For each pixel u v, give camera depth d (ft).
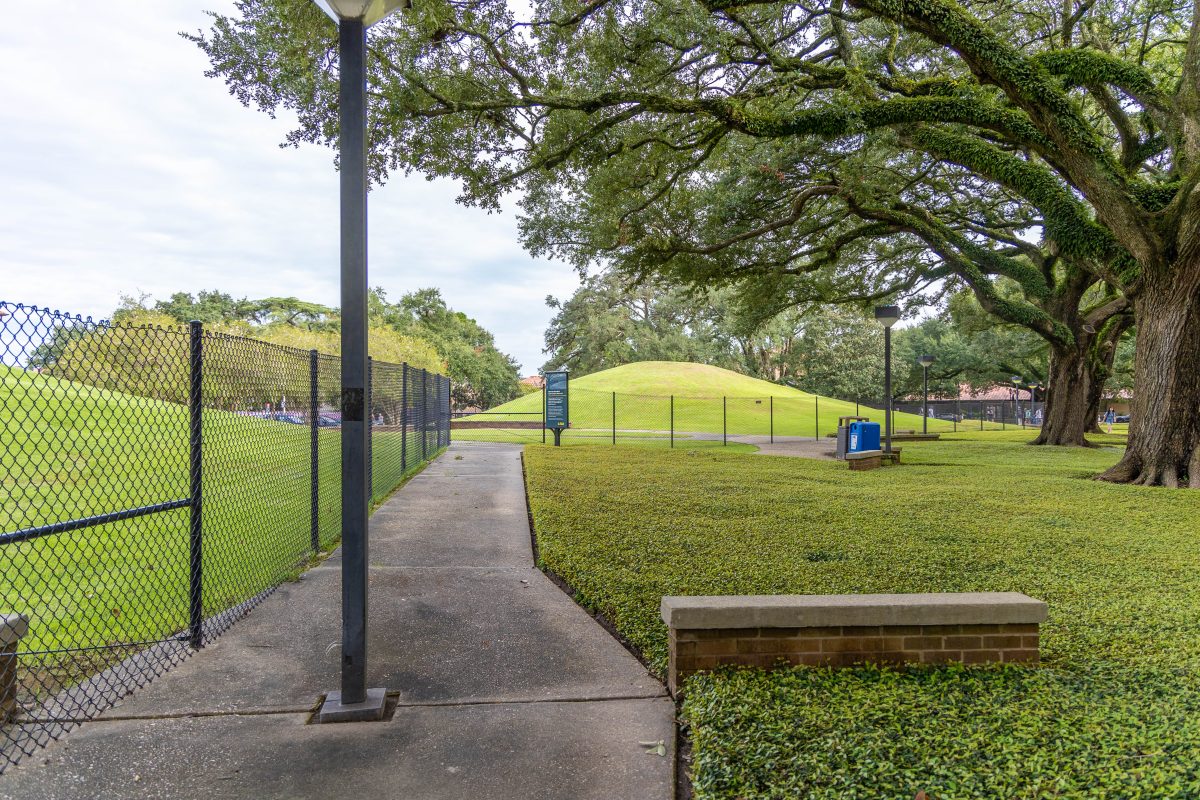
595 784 9.32
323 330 168.76
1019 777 8.46
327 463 38.70
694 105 42.52
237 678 12.84
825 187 58.03
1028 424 174.19
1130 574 19.35
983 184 74.13
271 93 41.06
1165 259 41.27
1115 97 59.16
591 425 122.93
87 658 13.48
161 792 9.03
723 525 26.76
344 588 11.59
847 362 199.93
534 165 48.83
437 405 66.74
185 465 26.40
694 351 221.46
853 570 19.40
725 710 10.34
